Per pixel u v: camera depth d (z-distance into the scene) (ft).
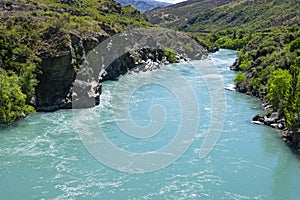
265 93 253.44
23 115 194.59
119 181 130.21
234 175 139.33
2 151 150.41
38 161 142.31
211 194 124.67
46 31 239.91
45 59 221.25
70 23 297.53
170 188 127.34
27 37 232.53
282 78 207.62
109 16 471.62
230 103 247.09
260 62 319.68
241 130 190.08
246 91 281.13
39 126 183.01
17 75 210.38
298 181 136.77
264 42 387.75
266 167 147.33
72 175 132.77
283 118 196.03
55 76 223.10
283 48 313.12
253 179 136.98
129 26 452.35
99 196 119.75
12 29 235.61
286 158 156.56
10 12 266.77
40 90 219.61
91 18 385.91
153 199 119.65
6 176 129.80
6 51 213.87
